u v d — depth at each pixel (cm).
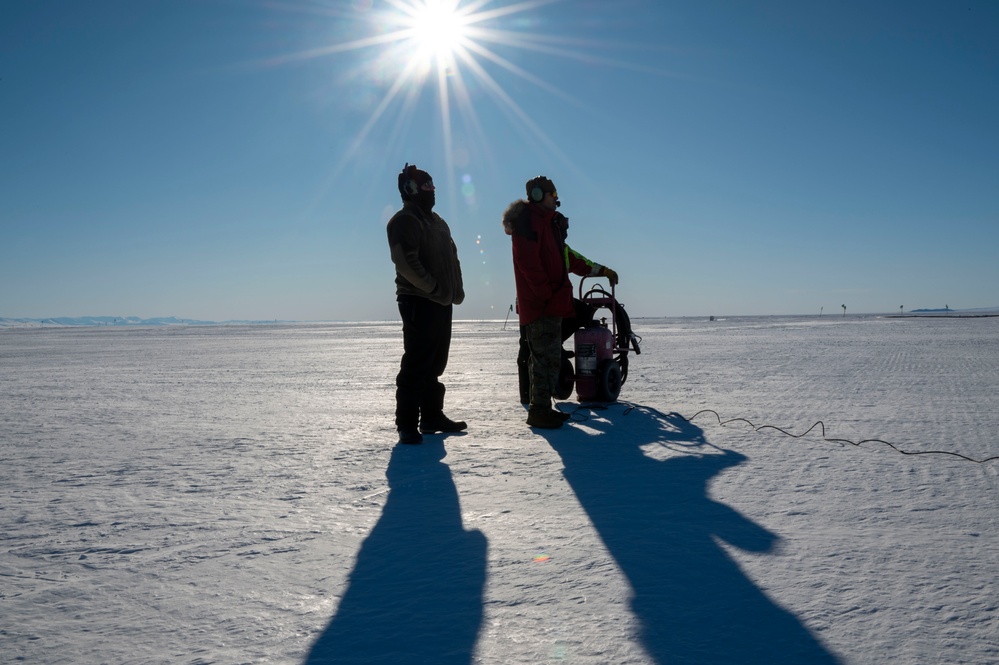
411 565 253
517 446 484
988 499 330
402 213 502
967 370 1052
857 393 772
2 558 269
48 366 1616
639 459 432
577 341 692
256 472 416
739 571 239
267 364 1564
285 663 182
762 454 443
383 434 553
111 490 377
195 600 225
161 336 5541
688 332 3497
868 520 297
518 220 557
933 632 191
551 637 192
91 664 183
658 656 180
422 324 504
